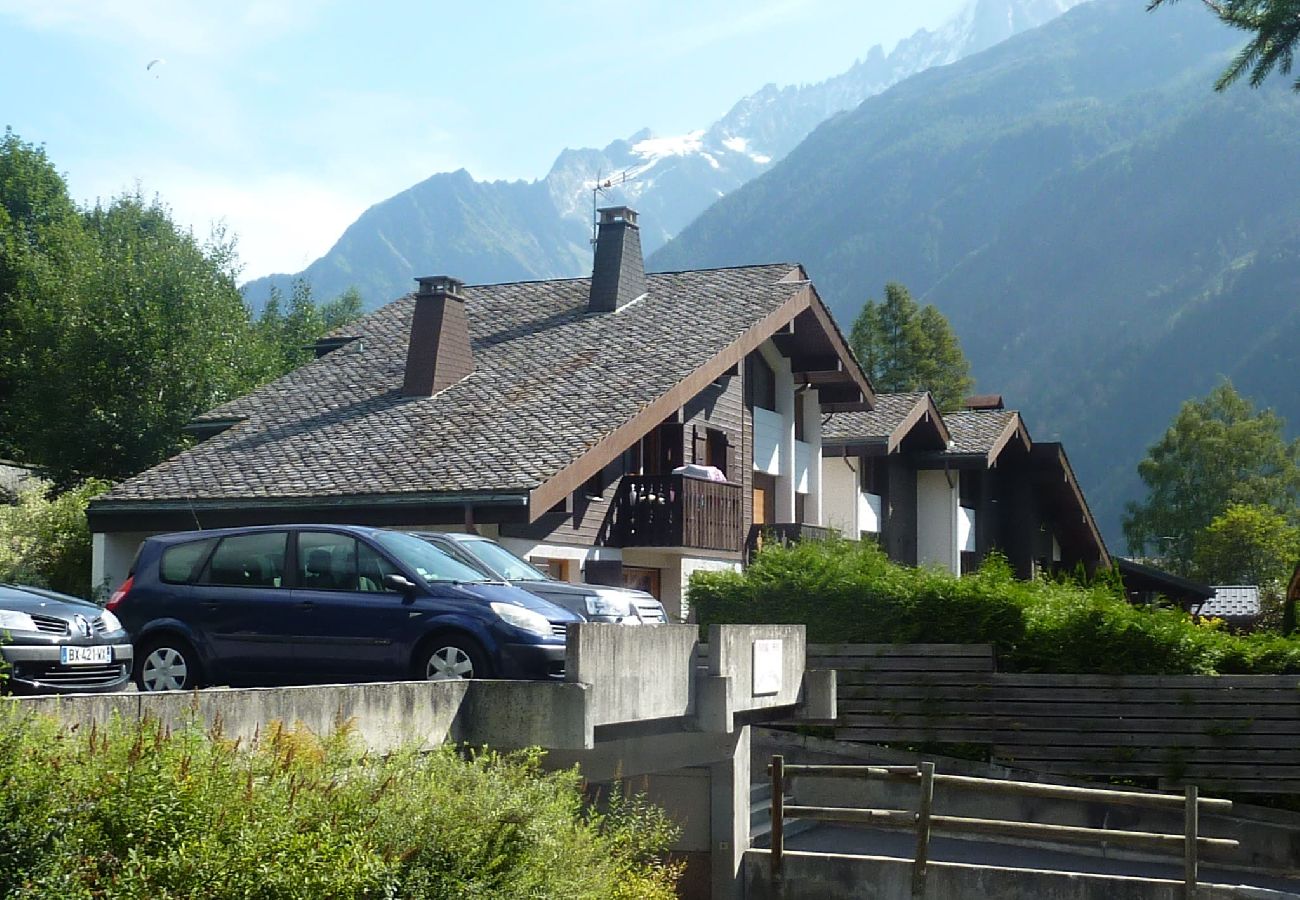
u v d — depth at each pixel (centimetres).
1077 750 1961
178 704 789
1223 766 1902
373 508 2158
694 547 2536
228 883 620
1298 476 7219
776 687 1570
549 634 1218
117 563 2400
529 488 2059
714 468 2692
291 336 5547
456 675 1214
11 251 4416
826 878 1599
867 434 3422
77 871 599
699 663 1417
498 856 754
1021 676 1991
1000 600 2028
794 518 3189
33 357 3941
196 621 1320
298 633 1277
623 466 2550
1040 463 4219
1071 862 1830
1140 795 1526
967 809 1966
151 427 3684
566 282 3048
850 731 2047
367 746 929
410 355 2562
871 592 2072
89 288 3838
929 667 2027
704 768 1603
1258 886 1734
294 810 682
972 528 4131
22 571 2539
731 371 2898
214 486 2317
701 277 2989
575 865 841
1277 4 1576
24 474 3850
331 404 2608
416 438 2347
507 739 1088
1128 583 4731
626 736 1313
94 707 732
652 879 1141
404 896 700
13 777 609
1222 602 5600
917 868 1561
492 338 2780
